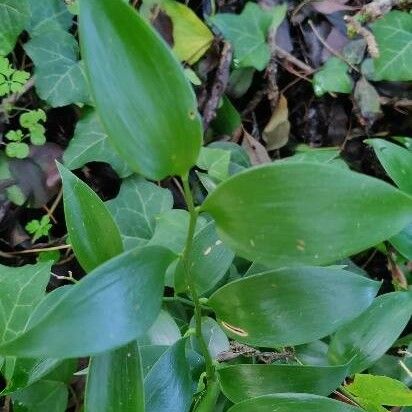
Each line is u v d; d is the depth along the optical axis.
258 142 0.44
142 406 0.18
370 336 0.27
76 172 0.41
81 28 0.14
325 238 0.16
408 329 0.37
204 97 0.44
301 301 0.20
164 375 0.22
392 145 0.33
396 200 0.15
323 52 0.45
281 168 0.15
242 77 0.44
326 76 0.44
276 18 0.44
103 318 0.15
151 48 0.15
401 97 0.44
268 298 0.20
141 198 0.39
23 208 0.40
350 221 0.15
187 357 0.25
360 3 0.46
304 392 0.23
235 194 0.16
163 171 0.16
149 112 0.15
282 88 0.46
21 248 0.40
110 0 0.14
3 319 0.31
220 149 0.39
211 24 0.44
